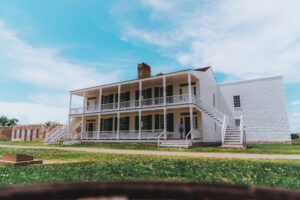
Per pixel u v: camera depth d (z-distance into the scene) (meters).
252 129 20.38
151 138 17.64
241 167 5.82
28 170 5.66
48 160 8.28
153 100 18.45
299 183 4.12
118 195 1.02
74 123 23.75
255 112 20.59
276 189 0.96
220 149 12.38
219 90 22.80
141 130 19.62
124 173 5.12
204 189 1.01
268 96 20.31
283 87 19.84
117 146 15.98
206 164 6.42
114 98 23.28
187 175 4.84
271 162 6.71
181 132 17.06
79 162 7.25
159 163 6.69
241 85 21.77
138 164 6.63
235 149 12.22
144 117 20.27
